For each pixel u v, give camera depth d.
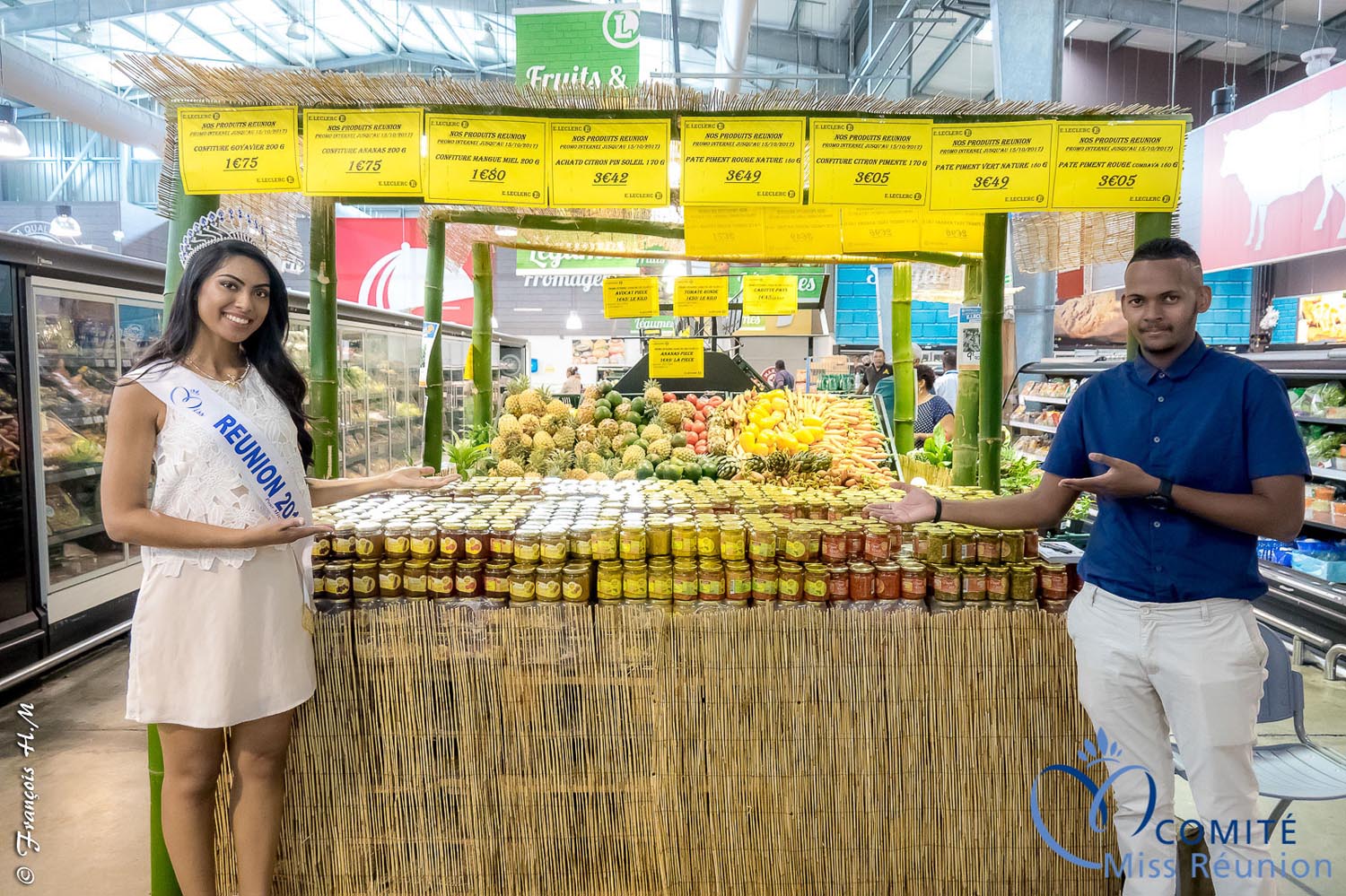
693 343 4.86
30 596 4.42
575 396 6.55
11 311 4.27
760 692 2.25
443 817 2.27
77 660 4.72
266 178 2.30
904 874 2.27
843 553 2.29
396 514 2.53
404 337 9.84
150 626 1.84
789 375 9.18
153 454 1.87
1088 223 3.31
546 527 2.29
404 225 9.59
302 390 2.13
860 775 2.26
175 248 2.35
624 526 2.29
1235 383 1.76
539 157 2.29
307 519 2.05
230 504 1.87
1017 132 2.31
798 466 3.85
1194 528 1.77
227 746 2.24
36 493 4.43
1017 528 2.07
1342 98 5.44
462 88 2.23
